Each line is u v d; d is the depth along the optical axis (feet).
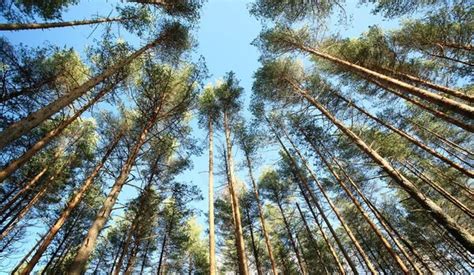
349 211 61.11
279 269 70.90
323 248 68.64
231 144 45.93
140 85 32.81
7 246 43.73
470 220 54.19
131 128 36.01
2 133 17.49
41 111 20.94
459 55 41.83
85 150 46.98
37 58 29.86
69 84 34.30
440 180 52.95
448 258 57.16
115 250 57.47
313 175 47.14
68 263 52.95
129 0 32.55
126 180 26.89
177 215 50.26
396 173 24.30
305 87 45.75
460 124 32.01
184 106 34.65
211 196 32.68
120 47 31.81
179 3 36.73
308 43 40.68
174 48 38.19
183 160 42.86
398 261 32.78
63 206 46.19
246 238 67.36
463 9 36.58
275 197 63.41
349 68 36.47
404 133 43.45
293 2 34.81
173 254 68.44
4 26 23.15
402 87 27.50
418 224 58.49
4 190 42.11
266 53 43.52
